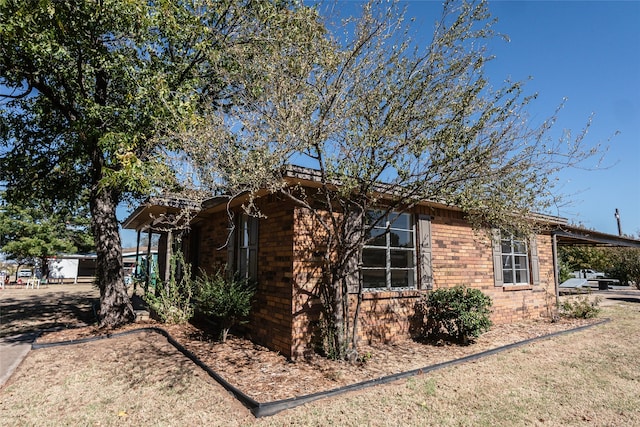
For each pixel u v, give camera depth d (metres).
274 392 4.66
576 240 14.48
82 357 6.30
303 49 4.98
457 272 8.69
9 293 18.75
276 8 6.57
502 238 9.13
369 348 6.82
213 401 4.50
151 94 7.34
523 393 4.87
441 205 7.98
